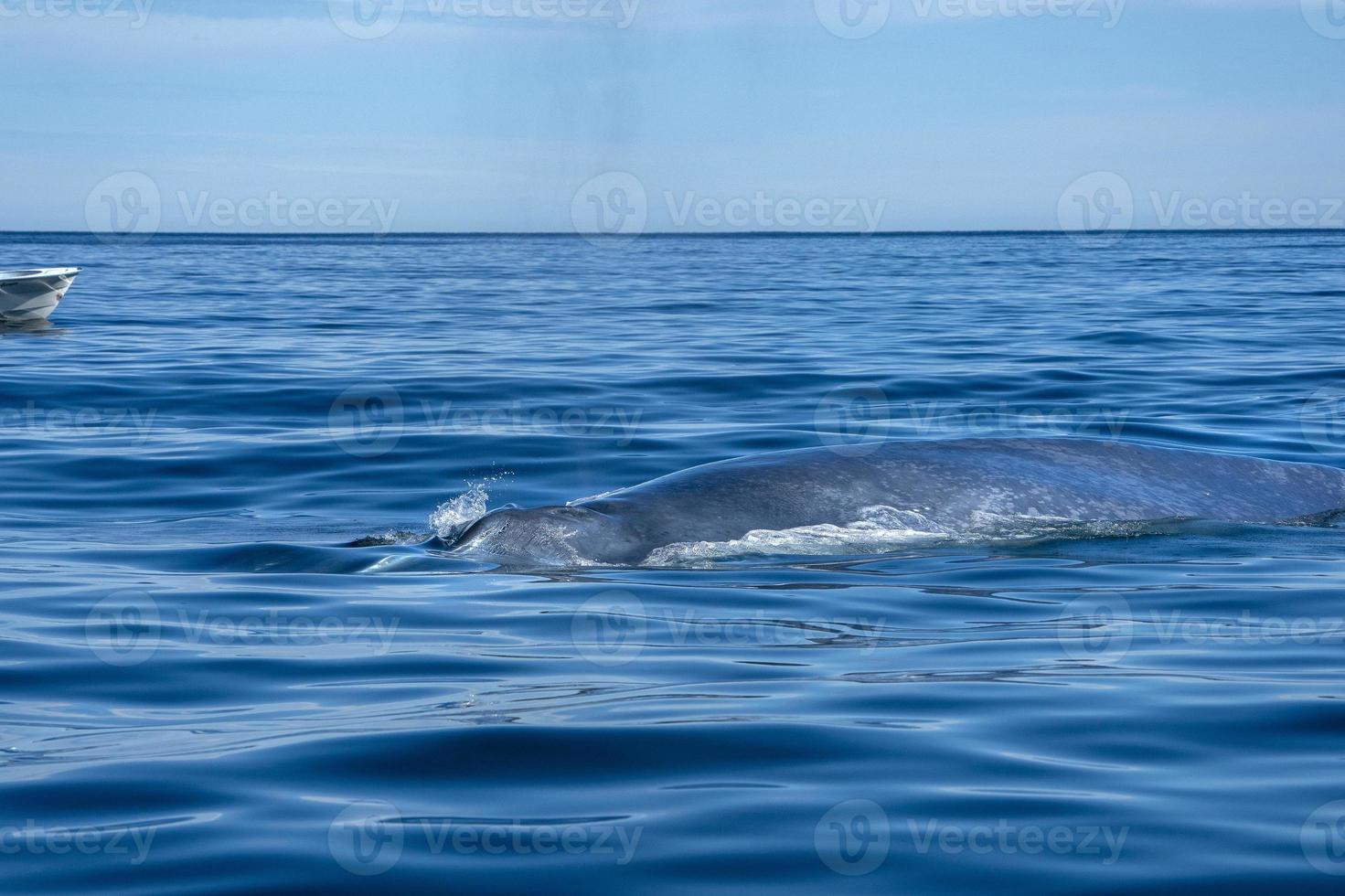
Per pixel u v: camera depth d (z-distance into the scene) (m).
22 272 55.09
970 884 7.98
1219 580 15.90
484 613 14.44
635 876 8.06
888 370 37.69
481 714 11.02
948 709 11.22
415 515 20.86
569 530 16.83
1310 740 10.45
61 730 10.89
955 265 120.25
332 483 23.41
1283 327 50.00
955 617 14.36
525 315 59.59
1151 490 18.80
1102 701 11.42
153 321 56.53
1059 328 50.38
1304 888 7.90
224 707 11.48
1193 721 10.90
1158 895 7.84
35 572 16.83
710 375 36.75
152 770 9.84
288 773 9.76
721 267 122.81
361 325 54.22
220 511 21.28
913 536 17.27
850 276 98.31
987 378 36.25
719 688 11.80
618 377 36.56
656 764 9.90
